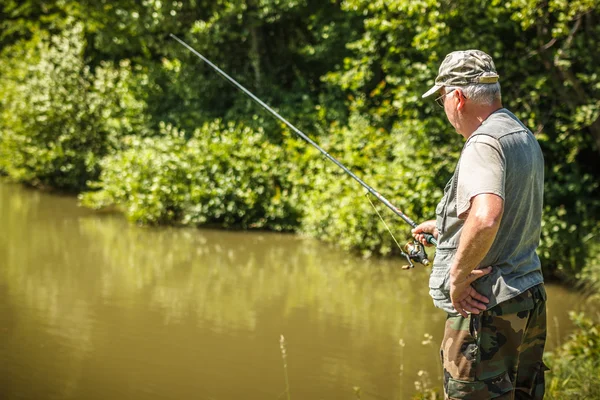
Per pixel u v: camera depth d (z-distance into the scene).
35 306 6.16
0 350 5.07
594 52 7.76
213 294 6.80
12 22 16.81
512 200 2.38
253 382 4.66
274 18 11.78
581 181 8.13
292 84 12.91
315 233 9.52
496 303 2.39
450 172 8.45
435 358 5.18
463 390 2.44
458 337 2.46
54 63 13.58
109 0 12.54
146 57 13.46
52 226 9.85
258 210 10.26
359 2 8.89
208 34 11.81
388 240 8.58
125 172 10.45
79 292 6.66
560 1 7.06
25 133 13.16
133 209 10.07
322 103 11.41
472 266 2.31
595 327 5.05
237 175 10.21
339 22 11.88
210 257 8.38
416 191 8.50
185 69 12.34
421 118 9.16
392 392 4.53
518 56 8.30
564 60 7.75
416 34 8.96
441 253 2.57
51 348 5.16
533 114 7.95
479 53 2.50
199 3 12.20
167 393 4.43
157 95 12.66
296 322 6.02
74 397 4.32
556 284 7.64
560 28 7.14
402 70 9.20
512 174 2.36
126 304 6.34
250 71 12.84
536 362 2.57
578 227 8.14
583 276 7.36
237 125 11.73
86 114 13.02
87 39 14.45
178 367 4.89
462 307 2.42
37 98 13.08
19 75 14.23
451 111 2.54
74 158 12.88
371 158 9.47
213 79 12.30
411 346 5.45
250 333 5.67
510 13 8.06
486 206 2.26
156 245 8.91
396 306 6.59
